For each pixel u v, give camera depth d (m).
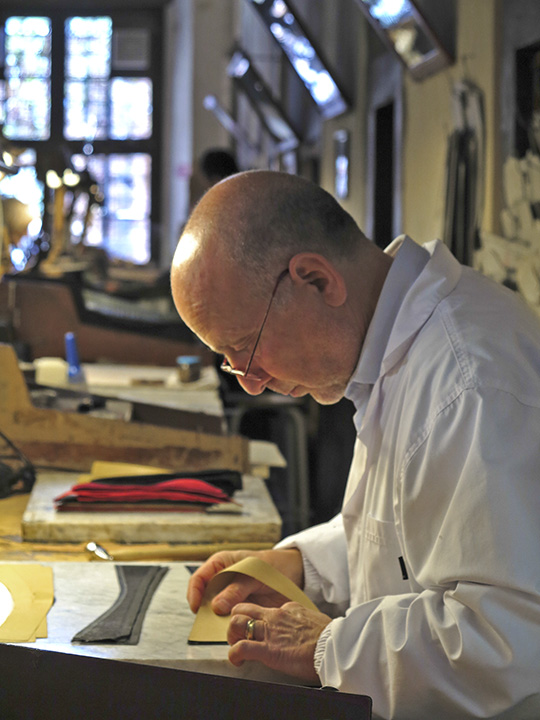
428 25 3.81
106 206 12.35
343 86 5.87
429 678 1.01
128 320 4.61
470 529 0.99
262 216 1.20
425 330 1.19
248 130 9.95
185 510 1.81
